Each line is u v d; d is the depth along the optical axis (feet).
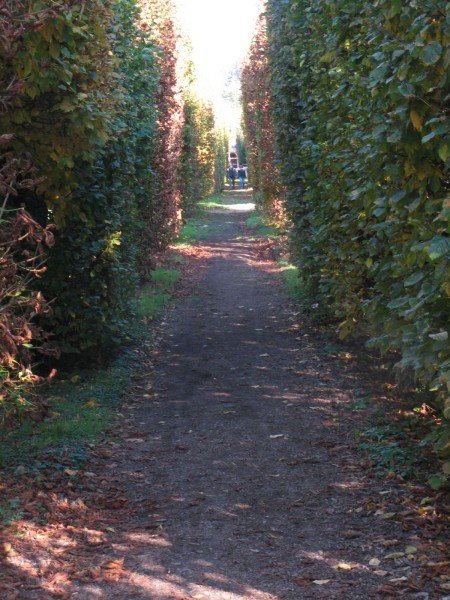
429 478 17.43
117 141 29.37
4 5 17.30
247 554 14.69
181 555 14.64
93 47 21.17
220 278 56.13
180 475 19.08
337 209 24.88
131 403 25.91
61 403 24.43
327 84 26.61
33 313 16.90
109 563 14.14
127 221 32.60
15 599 12.65
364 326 26.03
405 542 14.84
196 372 30.01
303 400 25.52
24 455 19.34
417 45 12.94
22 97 20.39
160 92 51.47
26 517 15.80
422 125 14.17
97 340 29.17
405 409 23.03
